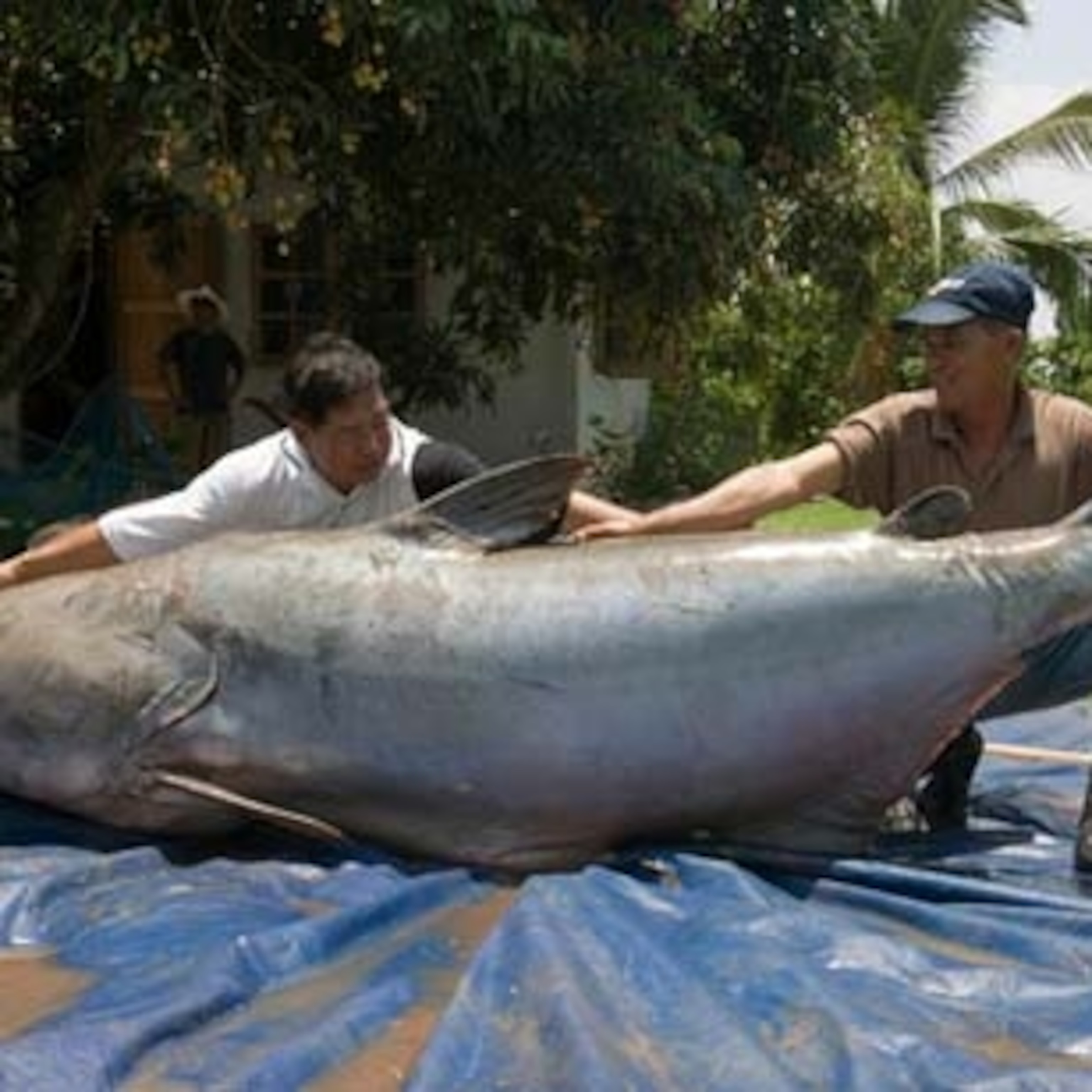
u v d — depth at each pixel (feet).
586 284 44.24
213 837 14.78
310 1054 10.56
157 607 14.69
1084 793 17.06
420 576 14.38
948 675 14.06
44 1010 11.41
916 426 16.11
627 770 14.08
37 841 14.82
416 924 12.89
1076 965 12.18
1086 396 70.33
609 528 15.84
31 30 33.55
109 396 40.60
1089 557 14.02
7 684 14.80
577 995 10.90
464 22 32.17
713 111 41.29
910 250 55.01
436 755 14.16
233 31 33.58
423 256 48.52
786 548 14.25
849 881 13.83
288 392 15.90
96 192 39.86
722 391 61.87
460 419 55.31
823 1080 10.20
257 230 53.57
